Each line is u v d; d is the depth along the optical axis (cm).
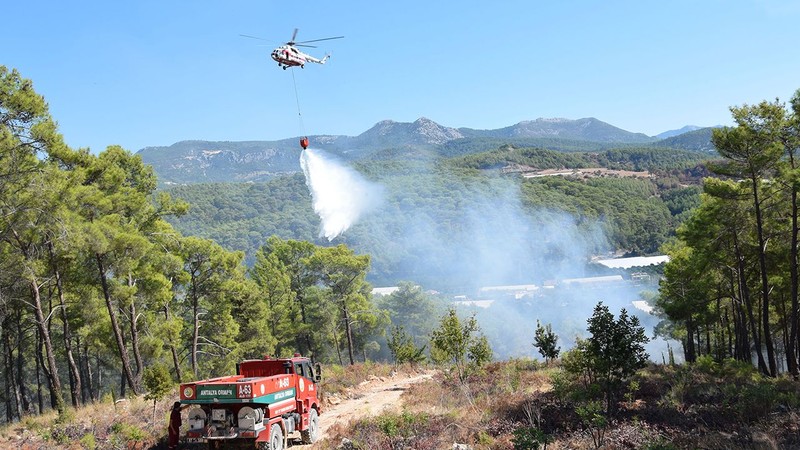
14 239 2478
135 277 3234
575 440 1380
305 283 5769
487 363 3031
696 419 1531
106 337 3158
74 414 2072
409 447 1430
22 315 3541
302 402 1541
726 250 3394
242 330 4653
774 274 3419
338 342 6169
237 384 1319
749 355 3694
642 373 2328
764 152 2825
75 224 2475
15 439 1811
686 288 4009
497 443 1384
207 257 3881
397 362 3897
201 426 1333
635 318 1603
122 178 3044
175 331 3328
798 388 1988
